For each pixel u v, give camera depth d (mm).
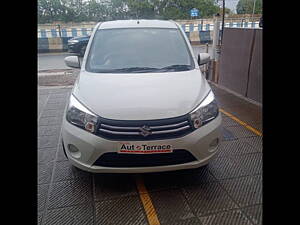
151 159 2408
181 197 2594
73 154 2568
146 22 3988
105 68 3307
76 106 2588
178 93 2686
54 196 2643
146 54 3467
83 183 2842
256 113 4820
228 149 3514
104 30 3785
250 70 5492
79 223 2318
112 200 2578
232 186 2736
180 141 2404
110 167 2443
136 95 2629
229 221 2287
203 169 3045
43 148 3664
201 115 2529
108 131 2393
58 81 8055
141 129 2367
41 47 17156
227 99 5684
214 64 7043
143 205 2500
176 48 3578
